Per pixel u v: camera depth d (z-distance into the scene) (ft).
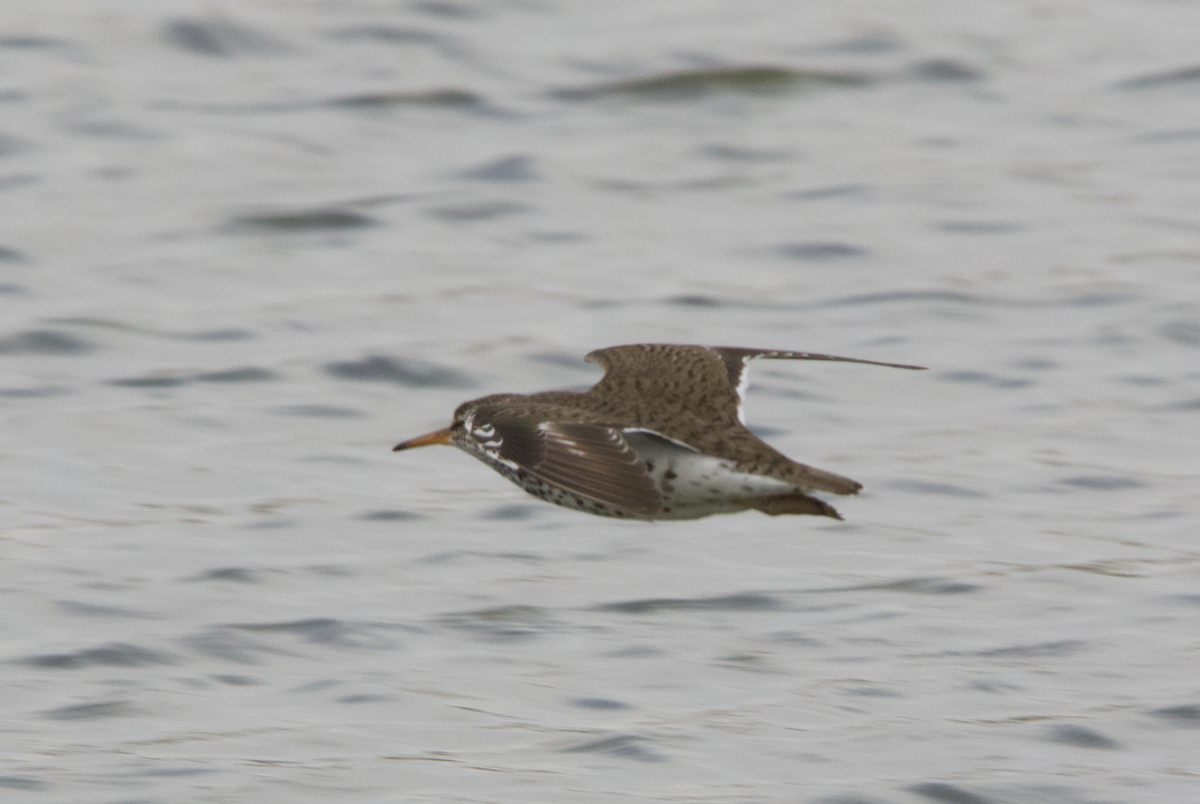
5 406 53.36
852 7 113.60
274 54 102.01
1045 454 49.37
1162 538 42.91
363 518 44.55
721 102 95.50
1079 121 92.73
